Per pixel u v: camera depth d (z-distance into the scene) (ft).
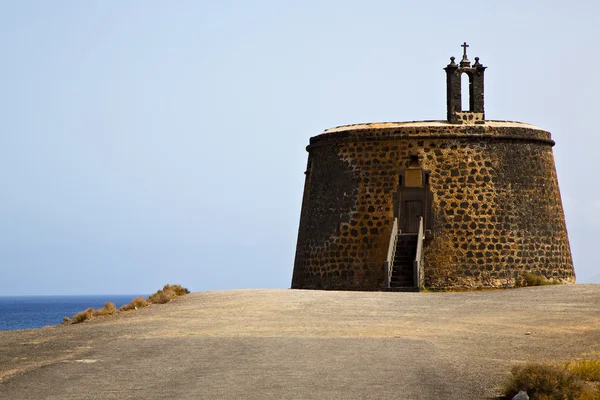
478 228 198.39
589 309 122.83
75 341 104.88
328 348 93.45
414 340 99.09
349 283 202.49
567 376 71.82
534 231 204.23
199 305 142.20
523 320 114.83
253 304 138.72
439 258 196.44
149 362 86.43
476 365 83.15
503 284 197.67
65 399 70.23
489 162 201.46
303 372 79.71
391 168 202.18
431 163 200.44
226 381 76.07
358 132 206.18
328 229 208.64
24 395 71.97
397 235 196.24
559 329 106.42
